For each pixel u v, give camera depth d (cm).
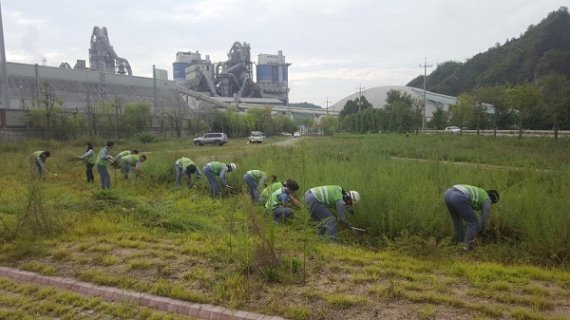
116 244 566
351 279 437
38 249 539
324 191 631
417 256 526
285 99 14025
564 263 505
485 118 3991
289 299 393
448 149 1988
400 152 1883
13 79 5019
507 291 407
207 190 1048
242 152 1625
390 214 612
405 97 6688
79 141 2719
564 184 708
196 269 469
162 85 7206
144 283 434
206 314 374
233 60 12788
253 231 472
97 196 855
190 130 4884
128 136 3525
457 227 610
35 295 423
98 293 424
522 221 579
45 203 648
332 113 10856
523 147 2072
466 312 361
